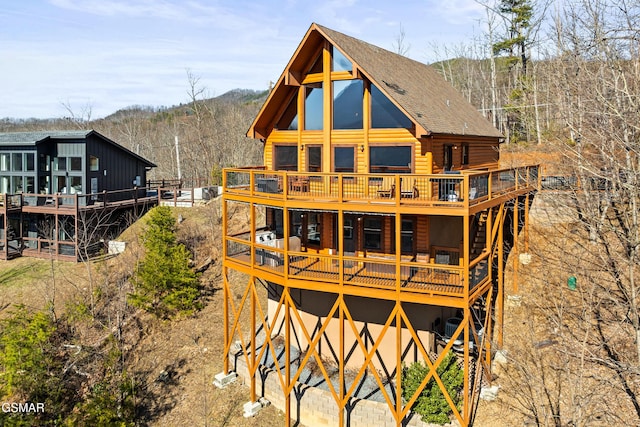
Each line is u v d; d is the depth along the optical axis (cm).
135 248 3059
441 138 1892
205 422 1795
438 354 1806
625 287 1627
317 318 2000
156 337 2325
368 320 1884
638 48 1533
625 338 1686
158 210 2591
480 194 1673
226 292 2006
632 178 1441
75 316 2325
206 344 2250
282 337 2178
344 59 1909
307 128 2036
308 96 2025
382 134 1862
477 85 5247
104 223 3234
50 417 1825
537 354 1784
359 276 1677
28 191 3328
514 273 2145
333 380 1838
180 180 4388
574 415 1279
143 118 11275
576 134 1889
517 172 2077
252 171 1839
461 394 1658
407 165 1839
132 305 2477
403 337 1836
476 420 1580
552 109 3209
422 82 2334
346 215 1977
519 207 2403
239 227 3225
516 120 4438
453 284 1561
